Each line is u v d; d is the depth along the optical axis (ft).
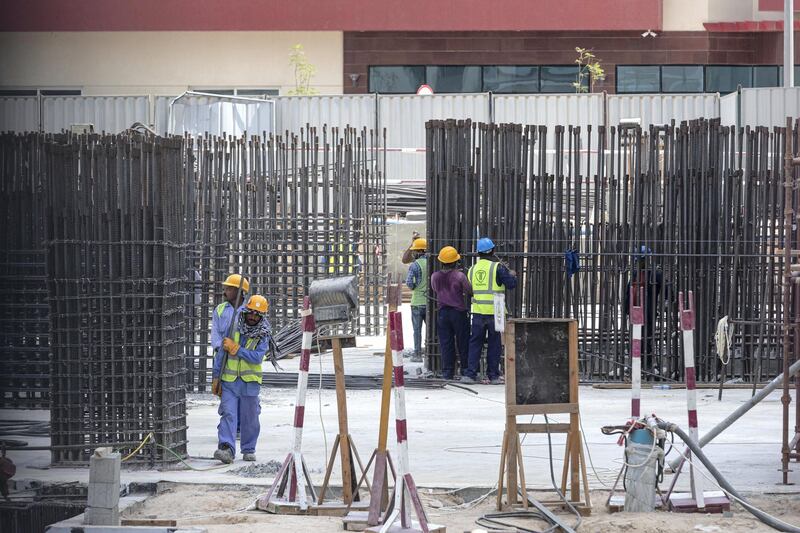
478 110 349.41
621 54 444.14
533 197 200.23
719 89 443.73
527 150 202.08
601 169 198.70
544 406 98.63
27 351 163.22
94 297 122.01
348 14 435.12
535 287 199.41
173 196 126.31
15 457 126.52
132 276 122.21
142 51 444.96
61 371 122.01
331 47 447.01
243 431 124.67
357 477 112.57
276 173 231.30
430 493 108.06
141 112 358.84
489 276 192.03
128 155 122.62
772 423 150.92
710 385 191.42
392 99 349.82
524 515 96.22
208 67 446.60
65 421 122.01
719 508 97.71
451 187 203.92
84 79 444.14
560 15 432.66
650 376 198.29
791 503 102.89
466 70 447.83
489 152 202.39
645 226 198.08
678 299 197.88
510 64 446.60
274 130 351.46
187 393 187.11
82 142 122.31
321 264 233.35
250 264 229.04
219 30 437.99
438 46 447.01
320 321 101.45
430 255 204.74
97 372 122.21
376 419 155.12
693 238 197.36
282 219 230.68
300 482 100.53
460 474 115.75
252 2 435.12
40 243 165.17
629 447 98.53
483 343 195.42
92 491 92.02
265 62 446.60
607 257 197.77
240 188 226.99
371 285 259.39
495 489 106.83
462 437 139.33
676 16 441.27
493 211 201.87
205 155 206.39
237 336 123.24
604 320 198.39
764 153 195.93
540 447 132.16
